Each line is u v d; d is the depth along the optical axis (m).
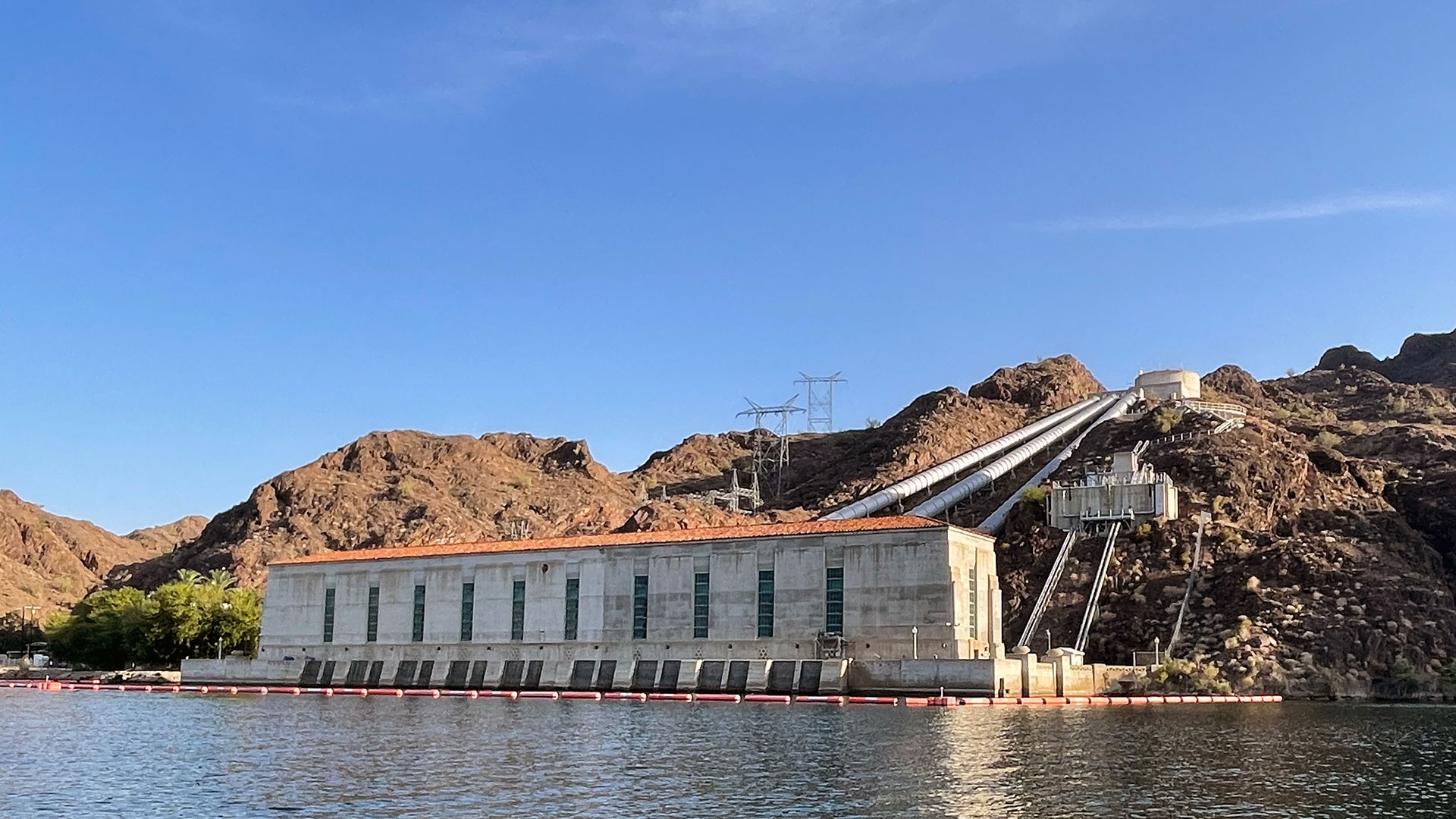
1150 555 162.50
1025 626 159.12
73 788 53.22
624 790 51.88
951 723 86.50
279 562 159.50
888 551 124.25
